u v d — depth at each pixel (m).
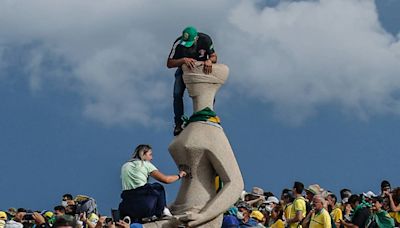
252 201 21.53
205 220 14.70
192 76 15.28
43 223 17.58
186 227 14.56
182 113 15.59
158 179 14.95
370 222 18.20
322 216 17.12
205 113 15.23
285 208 19.00
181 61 15.34
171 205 15.38
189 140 15.03
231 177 14.98
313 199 17.41
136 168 14.89
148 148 15.08
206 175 15.16
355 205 19.23
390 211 19.39
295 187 18.31
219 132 15.20
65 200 18.84
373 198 18.92
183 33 15.45
